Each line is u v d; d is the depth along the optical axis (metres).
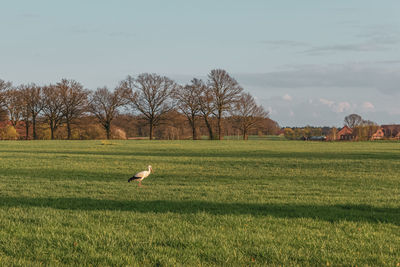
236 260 7.53
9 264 7.08
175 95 94.19
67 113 95.88
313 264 7.41
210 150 51.06
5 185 18.12
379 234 9.62
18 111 94.19
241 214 11.73
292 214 11.88
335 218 11.40
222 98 92.50
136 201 14.07
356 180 21.59
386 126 149.38
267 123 97.00
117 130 101.06
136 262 7.31
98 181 20.28
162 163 31.80
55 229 9.62
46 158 35.56
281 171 26.16
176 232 9.45
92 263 7.30
